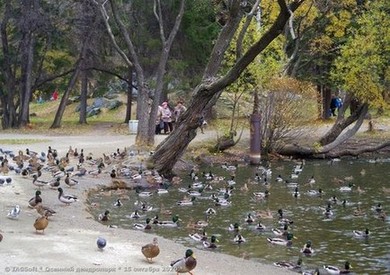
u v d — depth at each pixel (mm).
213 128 46094
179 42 50531
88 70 57594
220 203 23031
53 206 19938
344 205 23438
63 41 53250
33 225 15992
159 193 25469
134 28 50969
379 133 45844
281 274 13766
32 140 40188
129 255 13641
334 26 44031
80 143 38719
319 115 45906
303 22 43781
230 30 29234
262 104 38156
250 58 26141
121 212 21219
